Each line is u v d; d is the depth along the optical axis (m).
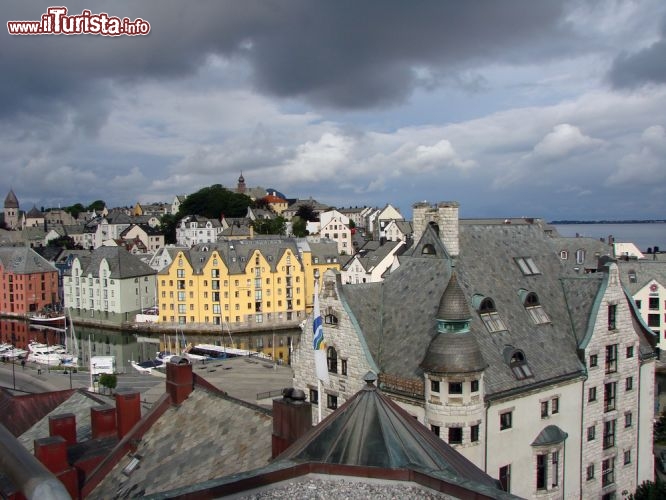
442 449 26.89
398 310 55.72
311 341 57.53
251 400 101.31
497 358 50.41
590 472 55.88
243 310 191.25
